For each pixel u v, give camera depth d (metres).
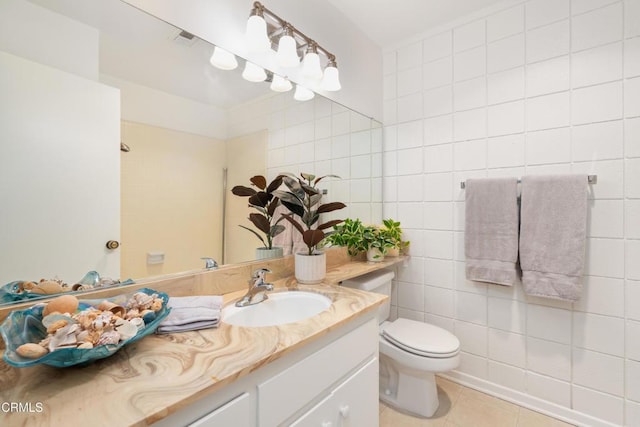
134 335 0.67
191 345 0.72
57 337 0.57
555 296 1.38
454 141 1.75
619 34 1.31
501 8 1.59
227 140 1.21
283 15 1.35
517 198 1.52
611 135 1.33
